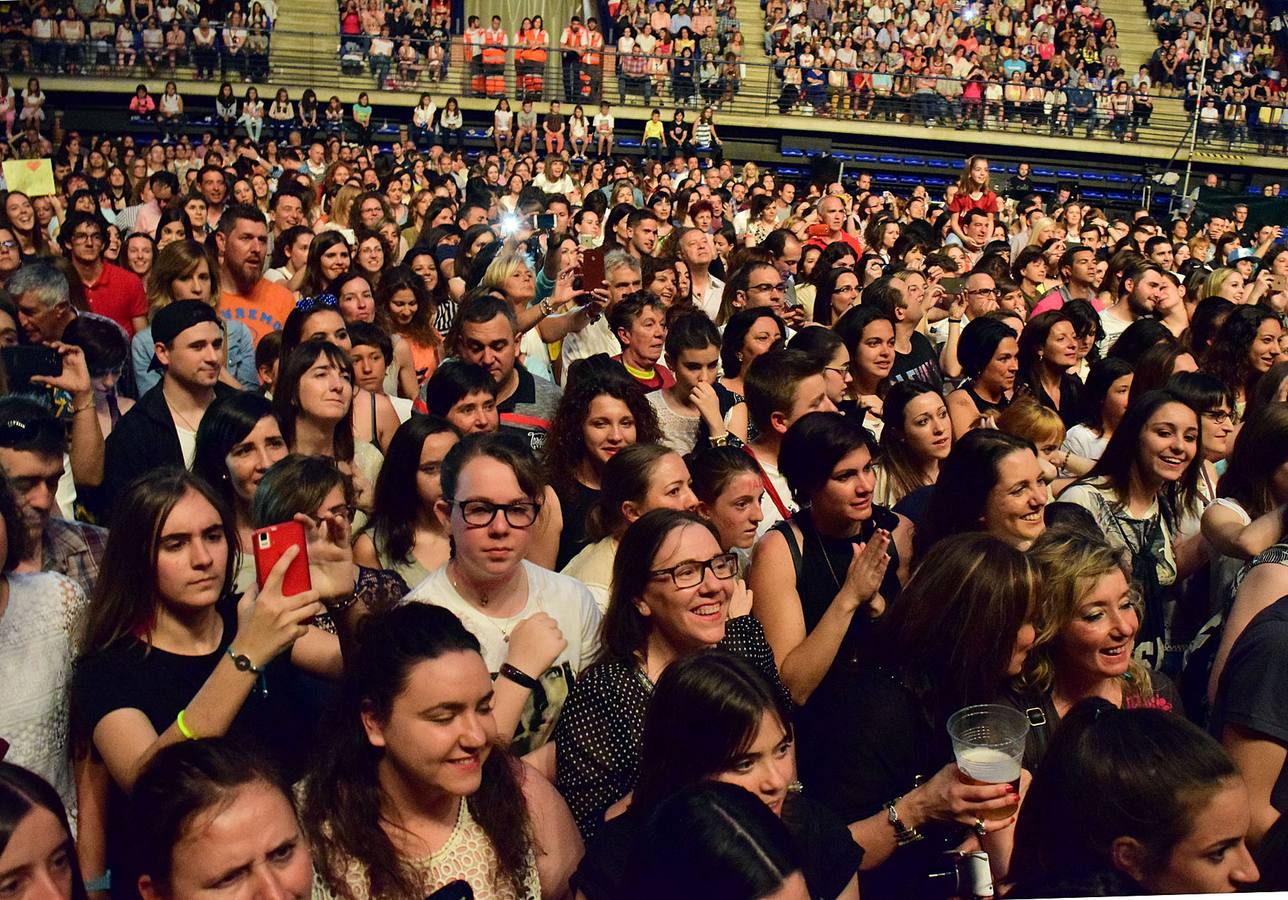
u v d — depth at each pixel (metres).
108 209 17.14
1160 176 26.16
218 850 2.28
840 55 27.06
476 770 2.68
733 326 6.35
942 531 4.23
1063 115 27.09
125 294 8.23
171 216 11.59
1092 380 6.24
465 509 3.47
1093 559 3.39
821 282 8.51
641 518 3.36
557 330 7.08
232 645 2.92
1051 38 29.20
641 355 6.39
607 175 19.86
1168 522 5.03
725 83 26.56
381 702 2.65
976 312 8.94
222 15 26.75
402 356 7.08
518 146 25.44
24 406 3.66
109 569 3.16
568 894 2.96
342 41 25.89
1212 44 29.80
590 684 3.28
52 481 3.71
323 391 4.89
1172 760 2.40
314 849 2.68
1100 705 2.63
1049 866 2.55
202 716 2.89
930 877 3.04
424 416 4.35
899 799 3.05
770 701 2.67
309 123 25.03
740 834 2.09
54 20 24.62
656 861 2.12
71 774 3.25
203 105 25.64
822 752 3.29
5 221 9.30
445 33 26.48
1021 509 4.12
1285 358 7.32
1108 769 2.43
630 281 7.42
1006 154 27.34
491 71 26.28
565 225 12.94
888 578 4.24
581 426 4.84
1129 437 4.91
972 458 4.16
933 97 26.89
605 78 26.38
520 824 2.81
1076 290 10.29
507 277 7.07
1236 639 3.57
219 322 5.43
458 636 2.71
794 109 26.78
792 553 4.08
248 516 4.21
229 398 4.29
